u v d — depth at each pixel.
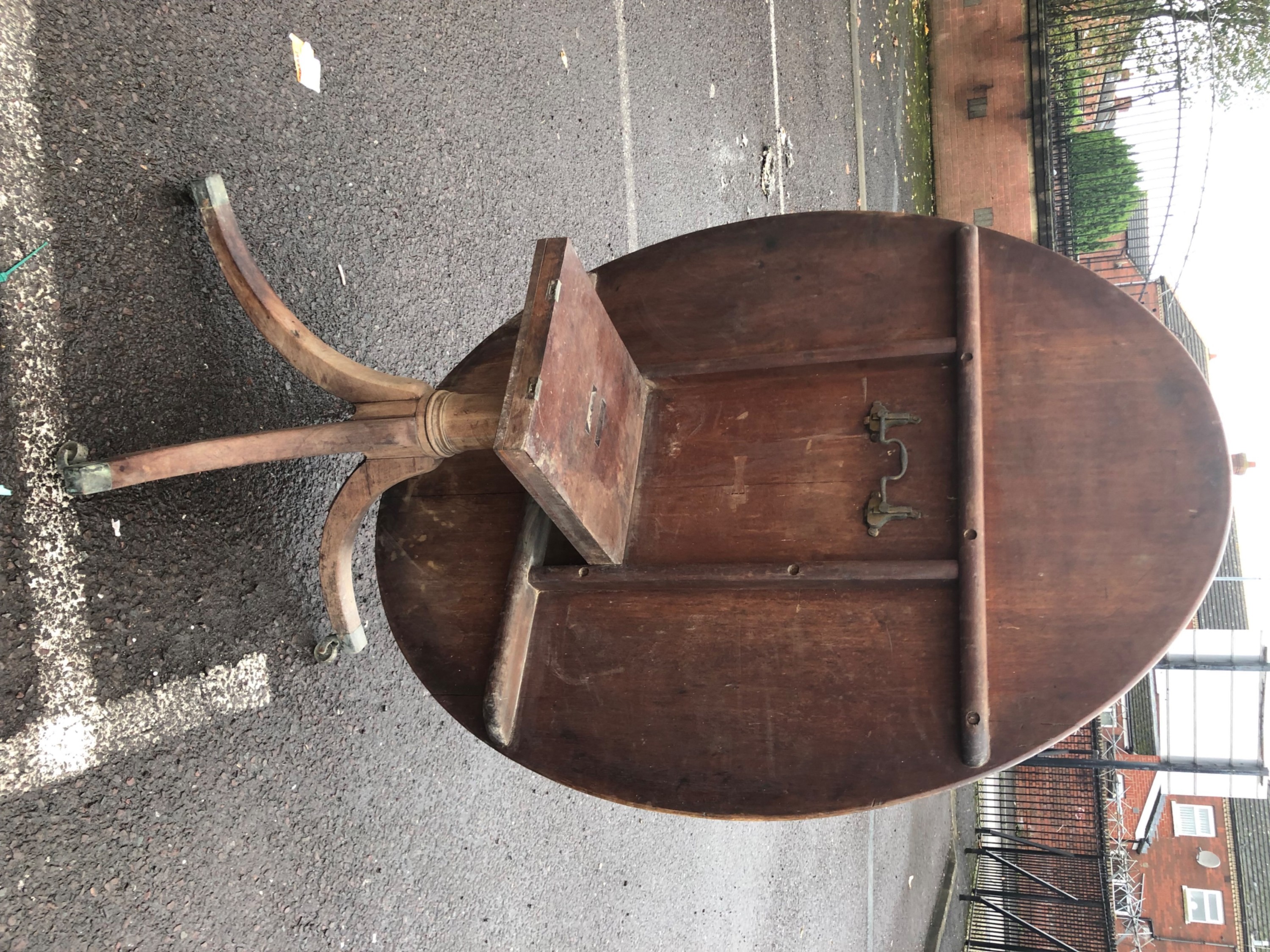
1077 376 1.54
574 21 3.42
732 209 4.82
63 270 1.64
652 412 1.79
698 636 1.57
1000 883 8.84
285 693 2.15
